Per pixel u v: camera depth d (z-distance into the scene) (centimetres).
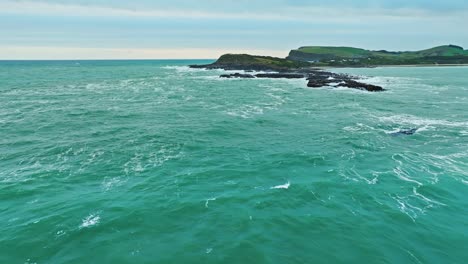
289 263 1391
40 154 2655
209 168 2383
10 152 2698
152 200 1900
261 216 1745
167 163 2477
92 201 1880
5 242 1509
